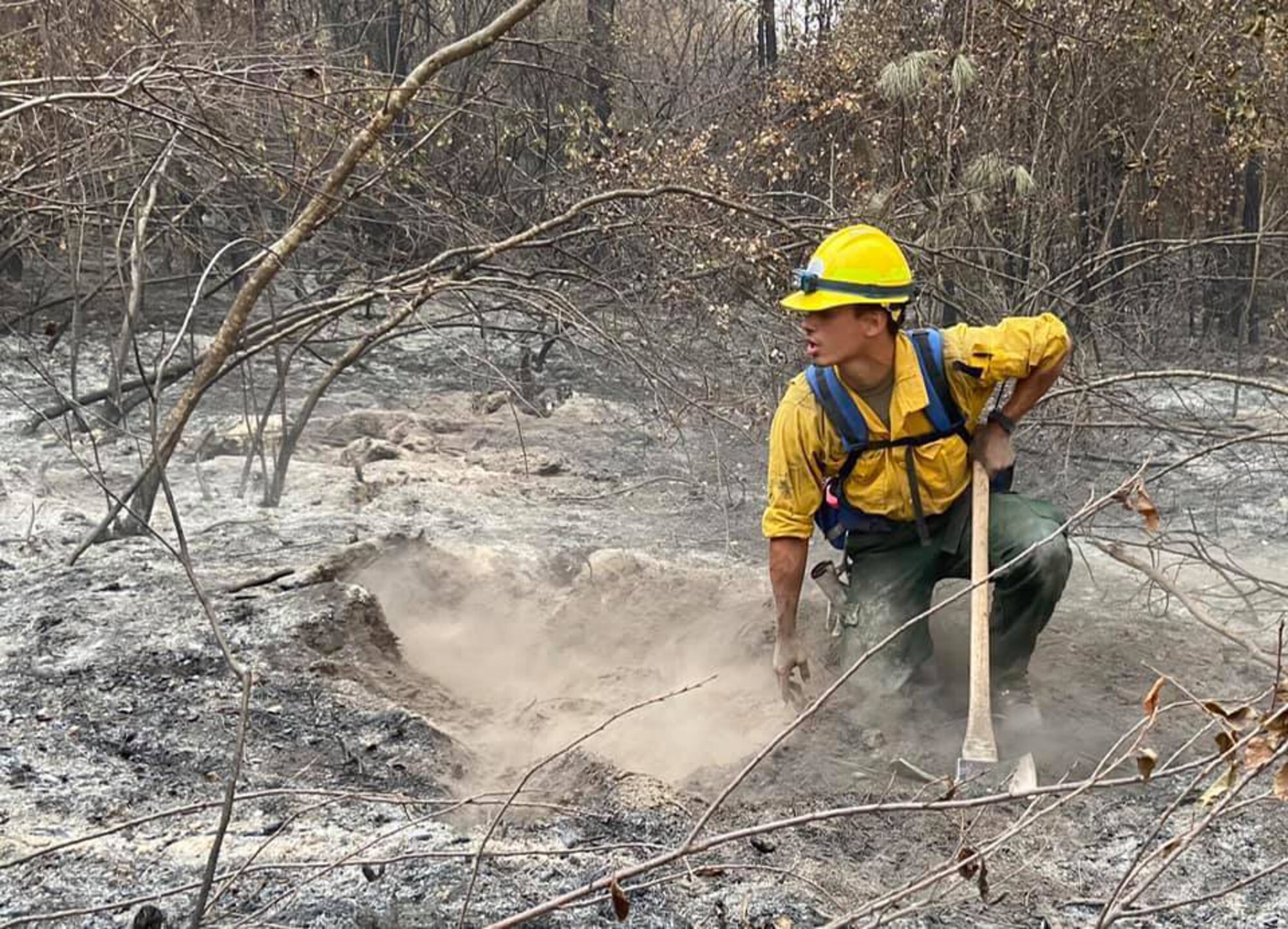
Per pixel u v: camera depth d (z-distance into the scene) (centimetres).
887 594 362
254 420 829
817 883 271
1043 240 911
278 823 292
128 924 244
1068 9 926
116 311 964
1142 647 437
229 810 216
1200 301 1151
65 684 366
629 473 730
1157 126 980
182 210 709
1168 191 1054
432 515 621
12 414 826
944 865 249
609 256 758
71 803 300
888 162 876
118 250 578
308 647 397
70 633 404
